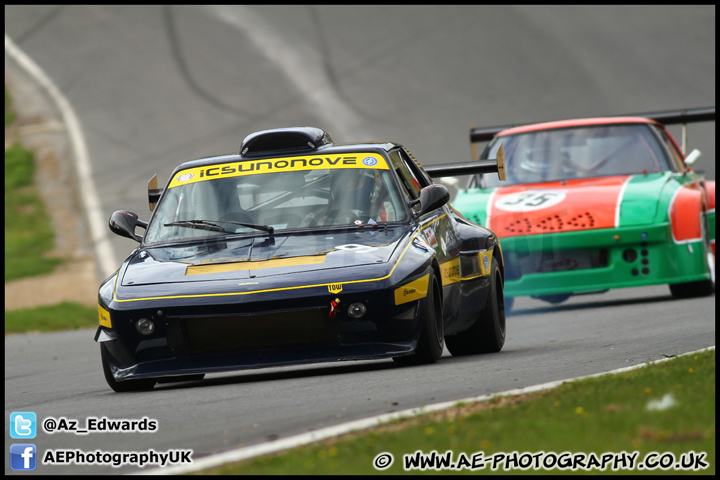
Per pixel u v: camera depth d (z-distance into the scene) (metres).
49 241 75.56
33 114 111.75
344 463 13.60
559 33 140.75
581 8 150.75
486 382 20.64
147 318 23.28
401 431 15.25
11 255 71.88
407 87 123.19
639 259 39.06
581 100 118.19
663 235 38.94
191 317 23.14
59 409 21.75
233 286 23.19
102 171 95.00
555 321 36.94
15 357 39.97
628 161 43.16
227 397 21.38
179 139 105.81
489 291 28.02
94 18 142.62
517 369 22.66
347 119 113.25
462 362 24.89
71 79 122.50
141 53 131.62
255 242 25.08
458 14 147.62
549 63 130.12
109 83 121.19
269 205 26.17
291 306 22.89
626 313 37.03
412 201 26.52
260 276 23.38
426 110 115.81
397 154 28.41
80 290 63.00
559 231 39.16
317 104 117.56
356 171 26.67
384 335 23.12
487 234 29.48
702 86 121.56
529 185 42.72
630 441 13.73
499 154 33.19
